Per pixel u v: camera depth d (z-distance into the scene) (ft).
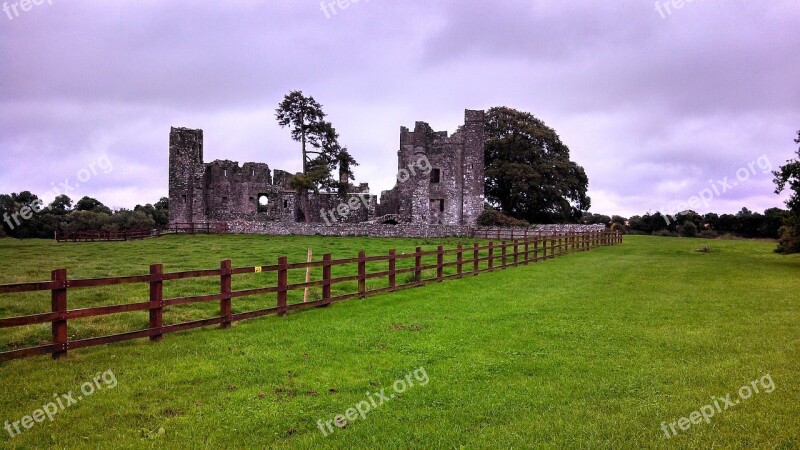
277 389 26.32
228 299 38.81
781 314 45.93
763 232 219.61
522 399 25.32
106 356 30.63
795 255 116.57
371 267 82.33
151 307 33.83
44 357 29.73
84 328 38.27
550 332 38.78
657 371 29.35
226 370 28.81
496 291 59.06
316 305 47.39
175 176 213.25
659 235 238.27
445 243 137.90
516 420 22.91
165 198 322.75
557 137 235.81
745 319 43.65
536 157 228.84
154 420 22.47
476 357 32.24
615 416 23.09
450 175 203.00
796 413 23.30
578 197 232.94
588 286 63.82
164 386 26.25
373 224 170.19
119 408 23.52
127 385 26.18
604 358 32.07
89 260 85.76
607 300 53.26
